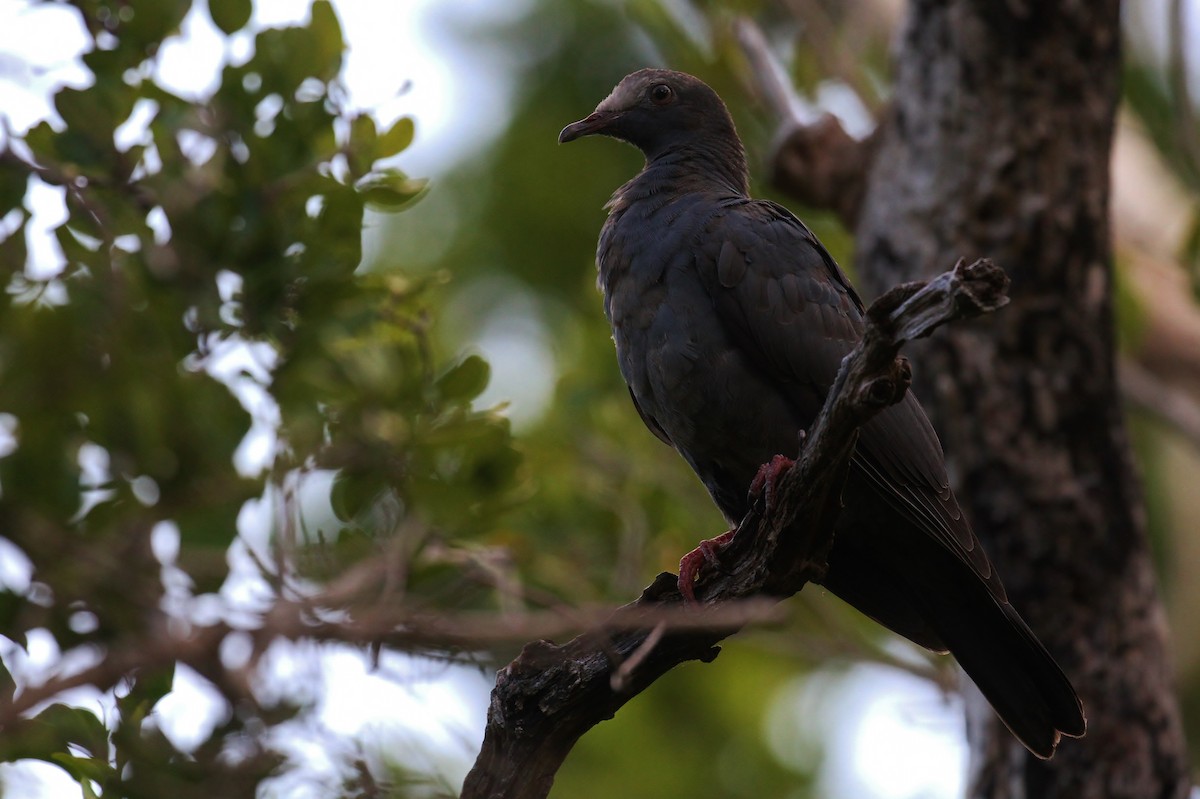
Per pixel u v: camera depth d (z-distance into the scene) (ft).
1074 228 35.76
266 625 22.44
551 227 53.11
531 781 26.16
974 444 35.37
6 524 25.62
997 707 30.91
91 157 29.32
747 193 39.09
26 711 21.94
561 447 42.32
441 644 24.12
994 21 36.19
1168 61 57.16
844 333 32.09
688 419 32.40
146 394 28.73
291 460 28.99
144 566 26.21
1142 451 57.77
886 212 37.52
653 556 41.60
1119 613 34.99
